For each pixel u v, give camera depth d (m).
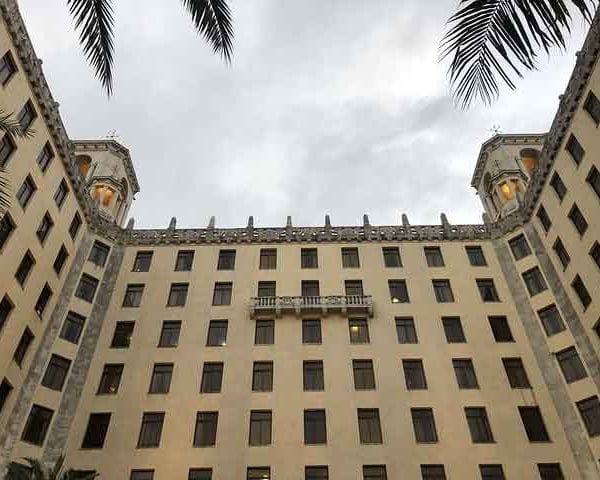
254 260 39.81
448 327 35.03
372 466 28.11
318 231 42.06
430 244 40.69
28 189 29.89
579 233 31.80
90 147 46.22
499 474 27.81
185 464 28.22
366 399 30.92
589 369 30.12
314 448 28.78
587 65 29.86
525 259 37.41
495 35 5.84
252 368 32.59
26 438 28.31
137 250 40.31
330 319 35.38
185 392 31.41
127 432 29.56
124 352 33.56
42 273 31.41
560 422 29.61
